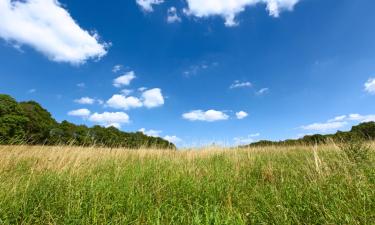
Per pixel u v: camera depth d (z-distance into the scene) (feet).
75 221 11.90
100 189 15.67
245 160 28.17
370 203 12.08
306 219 12.00
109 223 12.14
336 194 13.76
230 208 13.71
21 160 24.06
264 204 14.10
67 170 19.92
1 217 12.10
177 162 26.37
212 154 34.06
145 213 13.51
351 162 18.65
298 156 30.40
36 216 12.71
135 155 31.71
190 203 15.01
